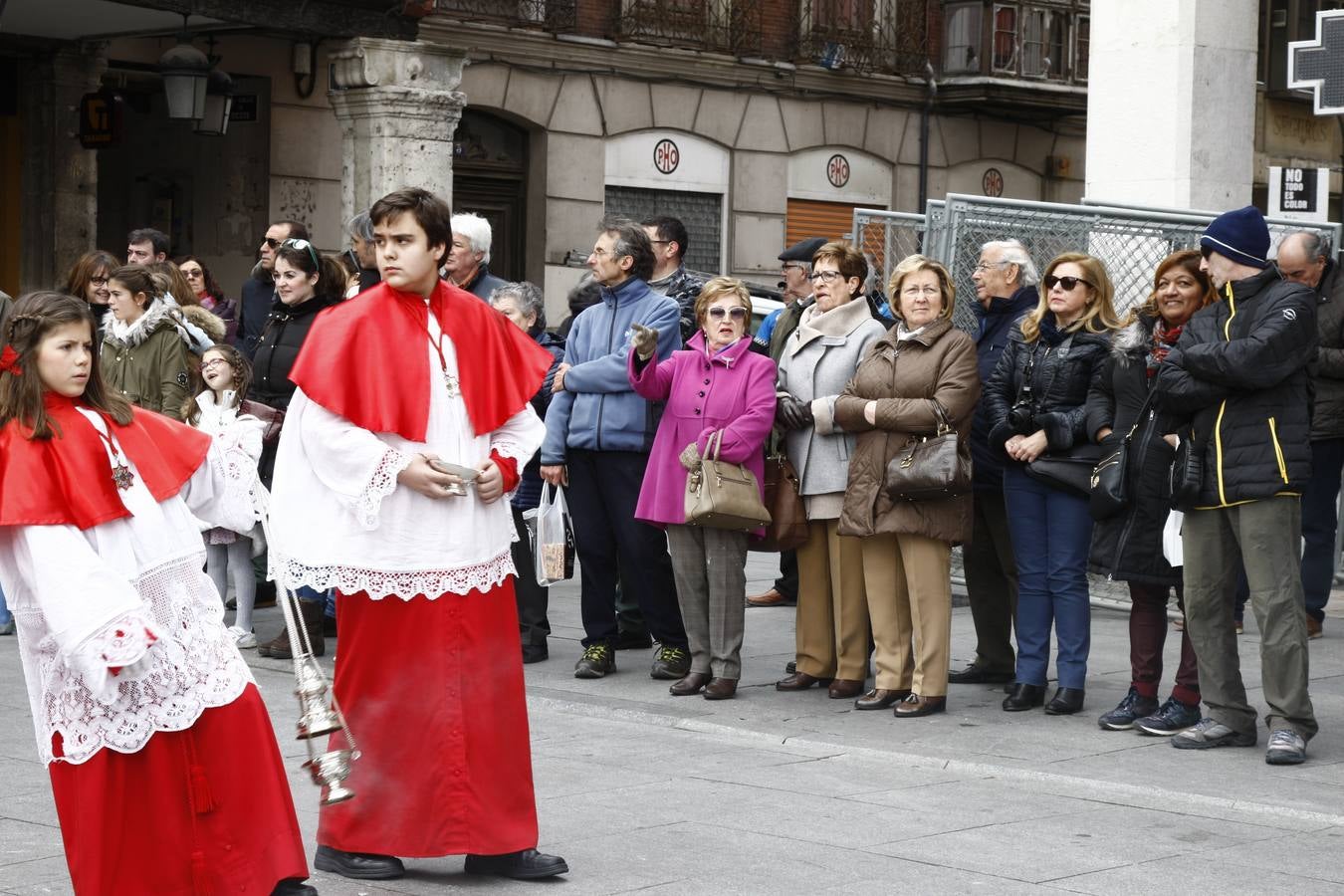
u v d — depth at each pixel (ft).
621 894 16.93
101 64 57.11
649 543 28.25
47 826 19.27
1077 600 25.89
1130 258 34.73
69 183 56.75
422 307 17.19
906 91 86.12
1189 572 23.40
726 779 22.03
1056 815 20.31
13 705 26.13
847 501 25.76
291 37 54.13
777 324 32.91
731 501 26.12
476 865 17.47
